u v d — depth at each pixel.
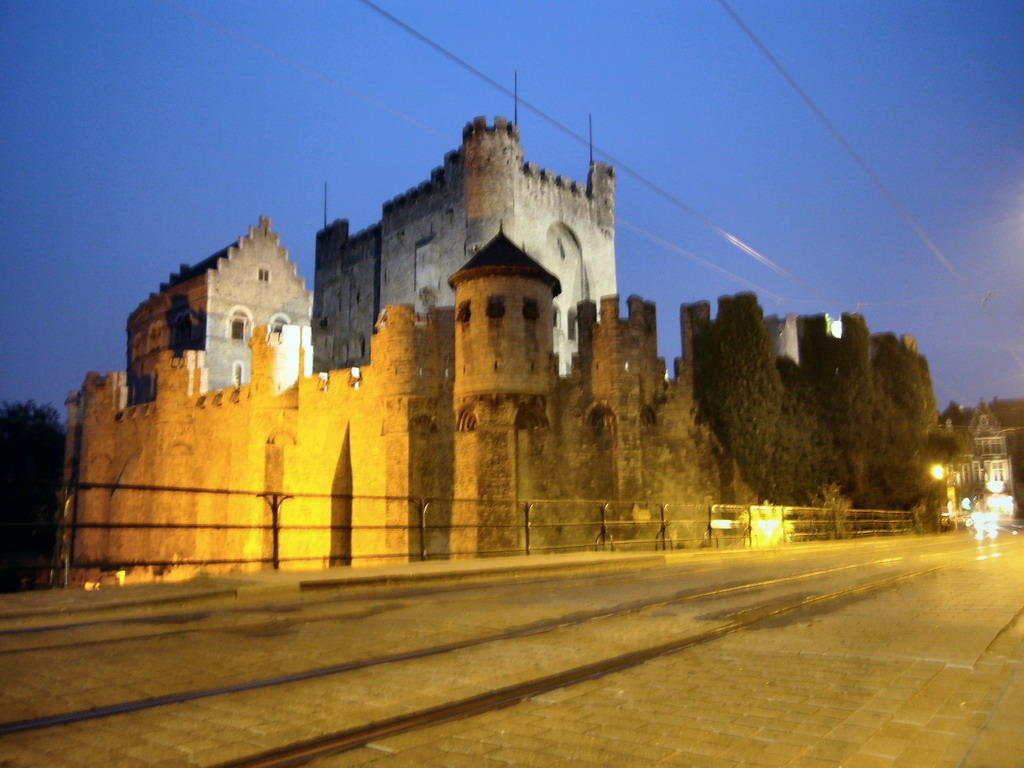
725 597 11.27
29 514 58.78
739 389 36.06
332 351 68.88
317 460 41.19
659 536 32.88
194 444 50.81
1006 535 44.47
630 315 34.75
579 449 33.94
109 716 5.17
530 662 6.77
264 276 65.81
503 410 32.56
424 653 7.19
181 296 66.00
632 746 4.54
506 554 31.08
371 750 4.51
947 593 11.37
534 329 33.38
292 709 5.32
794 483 37.47
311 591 12.16
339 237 70.56
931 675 6.12
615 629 8.46
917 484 42.59
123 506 55.66
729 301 37.12
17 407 78.38
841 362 40.22
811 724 4.89
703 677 6.20
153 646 7.49
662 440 35.44
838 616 9.26
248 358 64.06
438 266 57.44
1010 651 6.95
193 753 4.45
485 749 4.51
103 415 59.66
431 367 35.78
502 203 54.97
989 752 4.27
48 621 8.88
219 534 46.88
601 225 63.41
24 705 5.43
